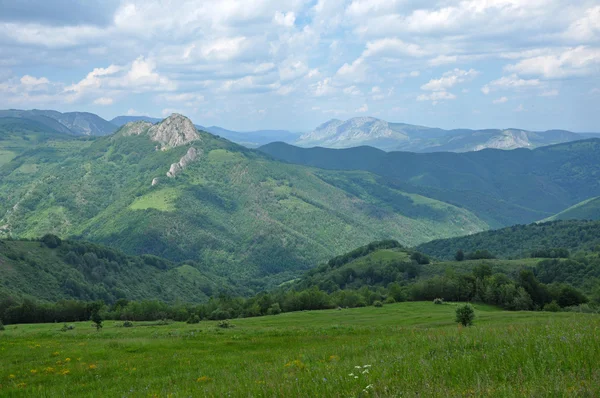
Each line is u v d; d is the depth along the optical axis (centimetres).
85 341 3881
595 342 1162
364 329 4509
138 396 1585
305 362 1922
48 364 2630
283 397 1077
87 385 2036
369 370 1262
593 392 751
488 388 852
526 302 11312
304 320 8881
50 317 11975
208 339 3941
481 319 6631
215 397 1248
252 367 2011
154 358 2797
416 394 903
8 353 3033
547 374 930
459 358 1267
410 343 2133
